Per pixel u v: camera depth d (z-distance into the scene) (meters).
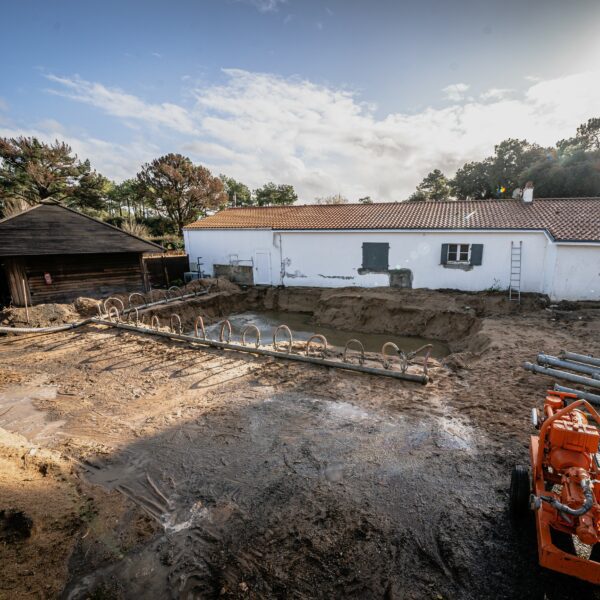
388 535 4.10
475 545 3.94
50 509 4.46
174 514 4.53
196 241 24.30
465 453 5.48
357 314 17.20
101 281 18.45
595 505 3.10
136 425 6.70
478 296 16.12
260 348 10.02
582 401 3.65
